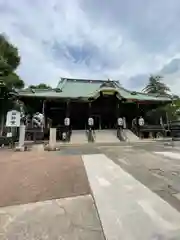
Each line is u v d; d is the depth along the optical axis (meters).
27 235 2.37
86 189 4.05
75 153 9.48
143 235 2.34
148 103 22.62
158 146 12.38
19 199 3.54
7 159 7.83
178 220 2.68
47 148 11.15
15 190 4.05
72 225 2.60
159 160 7.32
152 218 2.75
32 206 3.22
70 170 5.80
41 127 18.62
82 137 18.31
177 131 21.27
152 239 2.26
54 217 2.83
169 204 3.22
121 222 2.65
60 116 23.80
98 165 6.47
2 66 18.22
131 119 25.50
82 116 24.31
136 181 4.58
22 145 11.42
